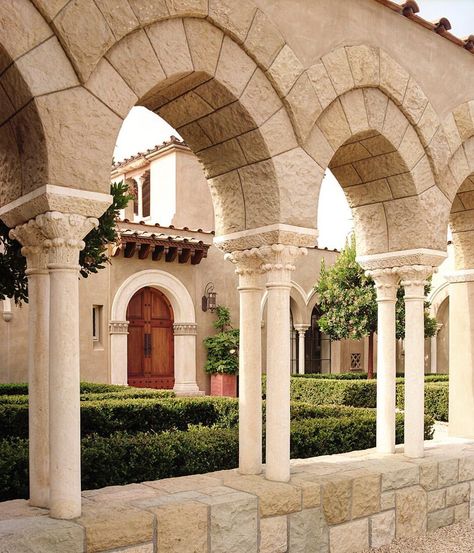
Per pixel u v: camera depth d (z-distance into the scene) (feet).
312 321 63.52
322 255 61.57
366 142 20.11
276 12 16.83
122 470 18.19
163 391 34.35
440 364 64.49
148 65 14.37
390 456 20.94
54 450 13.21
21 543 11.96
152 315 50.34
